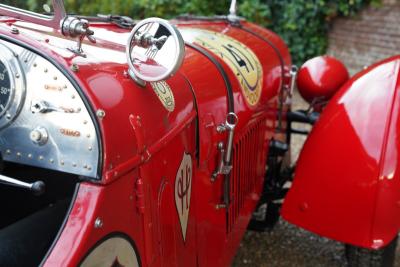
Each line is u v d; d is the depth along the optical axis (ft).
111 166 2.83
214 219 4.78
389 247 5.87
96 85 2.91
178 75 3.93
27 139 2.89
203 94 4.29
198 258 4.45
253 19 17.24
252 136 5.90
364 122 5.44
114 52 3.48
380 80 5.60
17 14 3.27
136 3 15.15
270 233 8.13
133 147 3.00
